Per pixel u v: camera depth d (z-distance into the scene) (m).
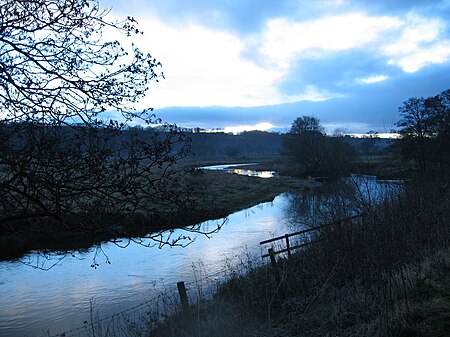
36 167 3.39
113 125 3.57
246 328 6.77
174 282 14.10
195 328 6.57
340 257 8.05
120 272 15.80
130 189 3.52
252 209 34.06
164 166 3.74
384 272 6.74
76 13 3.63
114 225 3.69
